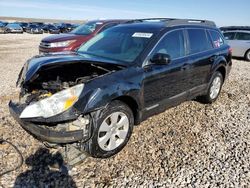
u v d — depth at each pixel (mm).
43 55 4137
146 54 3820
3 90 6242
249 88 7328
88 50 4469
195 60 4734
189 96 4910
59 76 3787
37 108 2982
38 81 3719
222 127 4578
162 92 4125
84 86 3057
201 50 5035
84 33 9719
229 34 13758
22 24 42719
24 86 3650
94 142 3217
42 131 3031
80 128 3082
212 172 3234
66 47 9008
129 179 3062
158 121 4730
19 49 15820
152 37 4027
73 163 3273
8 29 36062
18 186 2869
